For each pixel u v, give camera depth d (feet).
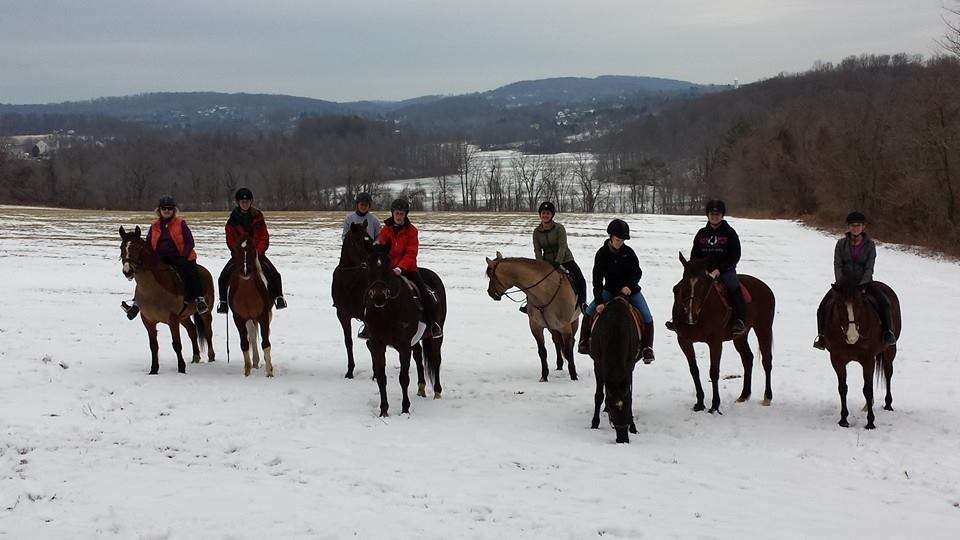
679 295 36.65
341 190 393.50
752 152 278.87
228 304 43.39
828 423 35.50
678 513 24.63
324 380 43.04
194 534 22.47
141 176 370.73
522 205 378.32
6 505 24.53
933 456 30.53
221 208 357.41
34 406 35.42
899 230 151.23
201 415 34.96
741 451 31.48
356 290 42.32
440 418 35.68
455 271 103.35
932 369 48.03
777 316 70.90
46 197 344.08
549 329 44.57
